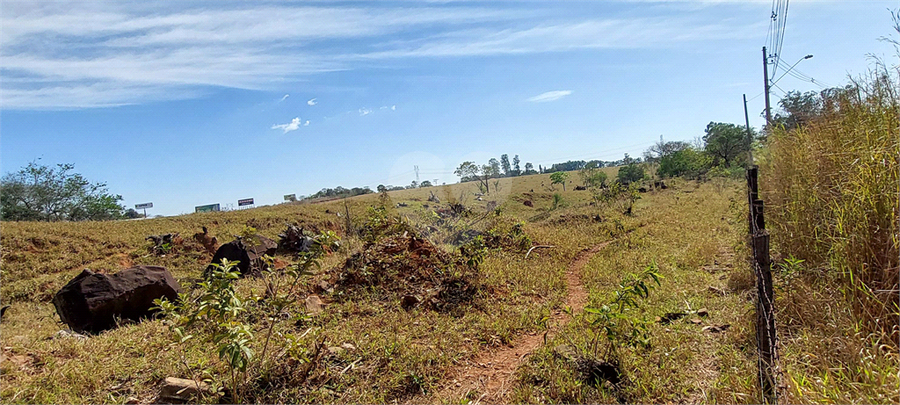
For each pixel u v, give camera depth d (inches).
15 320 286.8
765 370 103.6
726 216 452.1
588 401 118.6
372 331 171.6
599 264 297.4
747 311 160.4
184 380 127.8
